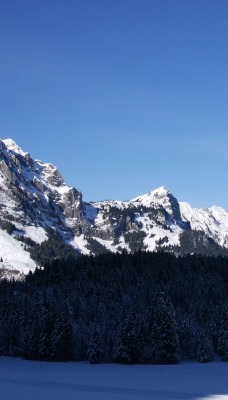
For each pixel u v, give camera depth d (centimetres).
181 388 10569
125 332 16050
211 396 9550
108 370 14025
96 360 15975
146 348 16212
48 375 12756
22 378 12106
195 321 19662
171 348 16062
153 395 9569
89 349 16125
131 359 15850
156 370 14050
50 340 16975
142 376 12575
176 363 16100
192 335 17488
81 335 17200
